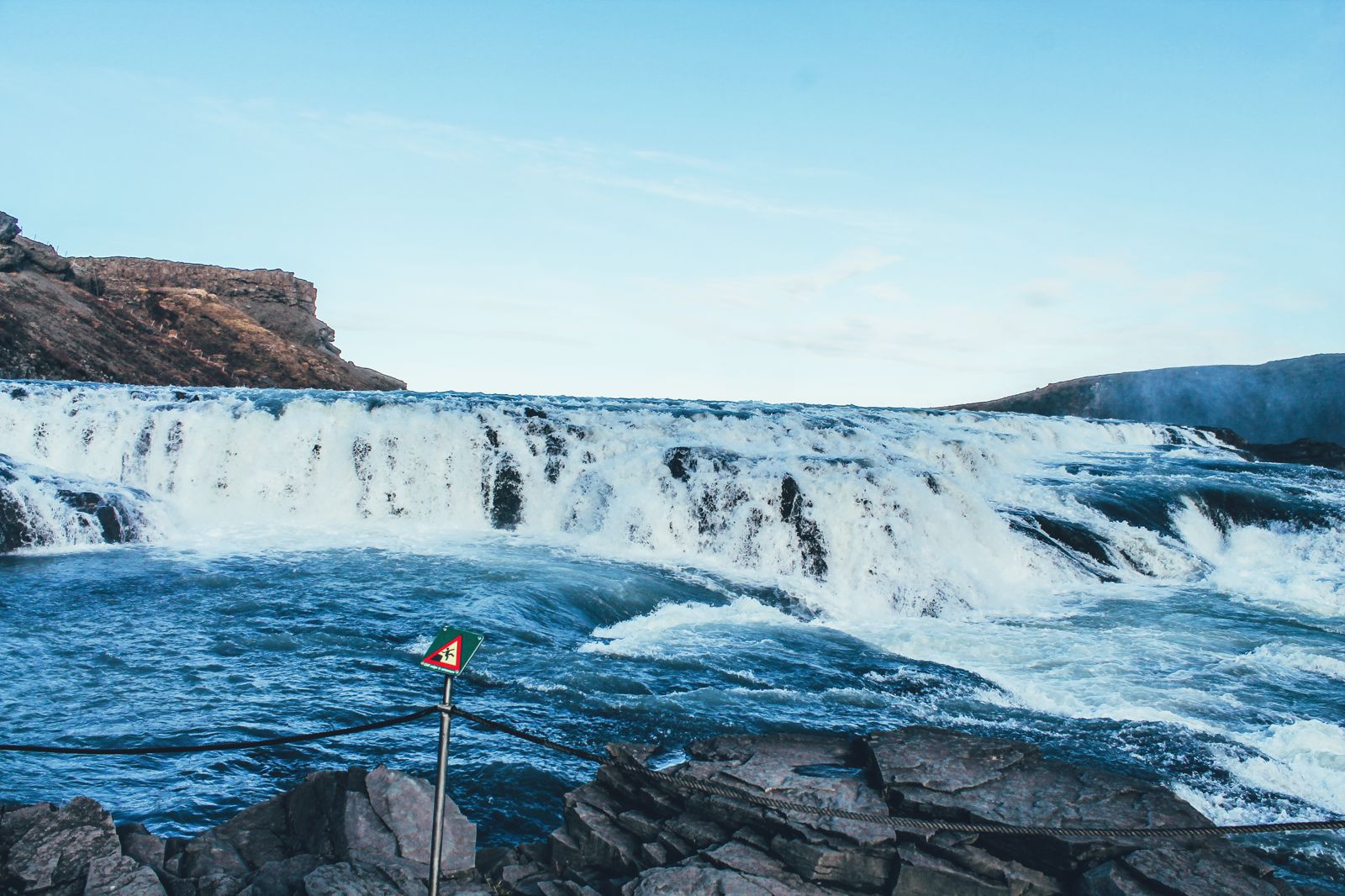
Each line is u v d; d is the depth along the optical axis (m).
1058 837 4.93
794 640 12.48
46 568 14.69
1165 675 11.30
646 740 8.62
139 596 13.16
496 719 8.98
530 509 19.27
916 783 5.41
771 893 4.89
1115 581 17.27
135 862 5.27
